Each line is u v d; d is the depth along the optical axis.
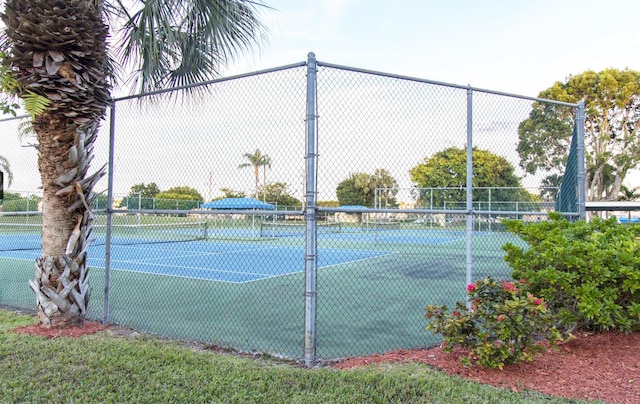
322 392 3.05
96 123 4.85
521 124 5.62
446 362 3.68
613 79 29.95
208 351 4.05
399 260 12.48
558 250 4.01
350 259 12.91
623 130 31.83
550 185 6.66
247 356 3.93
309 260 3.76
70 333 4.48
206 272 10.12
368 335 4.78
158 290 7.66
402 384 3.16
